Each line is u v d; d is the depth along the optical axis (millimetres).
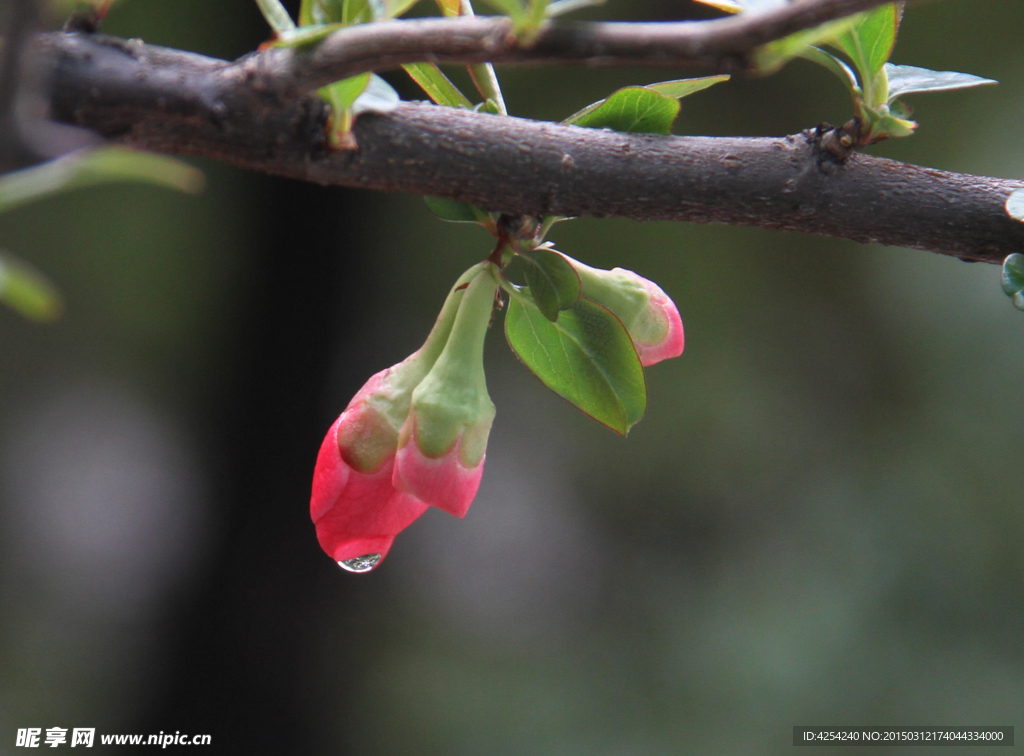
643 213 464
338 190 1145
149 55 453
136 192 1388
